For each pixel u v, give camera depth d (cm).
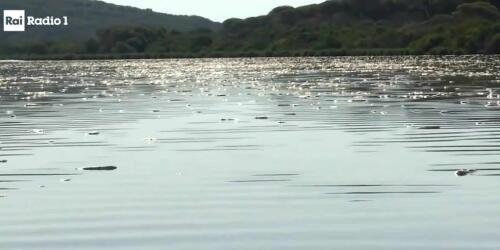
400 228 1291
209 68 10662
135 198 1570
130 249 1202
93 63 15750
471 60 11644
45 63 16425
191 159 2075
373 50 17688
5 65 14538
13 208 1492
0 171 1933
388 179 1733
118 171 1898
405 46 18425
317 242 1223
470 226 1292
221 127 2828
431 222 1327
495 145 2222
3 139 2583
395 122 2905
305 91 4925
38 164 2034
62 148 2338
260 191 1625
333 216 1388
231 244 1222
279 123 2936
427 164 1927
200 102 4094
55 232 1308
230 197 1568
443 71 7756
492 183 1656
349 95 4459
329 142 2369
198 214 1423
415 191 1594
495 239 1210
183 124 2959
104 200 1554
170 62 15362
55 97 4734
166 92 5091
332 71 8475
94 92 5238
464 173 1784
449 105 3622
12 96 4872
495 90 4659
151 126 2905
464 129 2628
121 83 6531
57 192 1645
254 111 3488
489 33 16000
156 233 1294
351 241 1224
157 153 2195
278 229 1305
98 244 1232
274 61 14275
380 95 4406
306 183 1703
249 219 1379
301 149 2228
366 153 2133
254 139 2462
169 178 1788
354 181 1717
